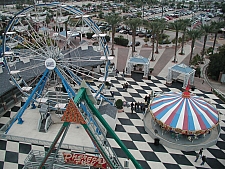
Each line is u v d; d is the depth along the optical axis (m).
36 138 28.48
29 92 37.50
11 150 26.97
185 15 113.38
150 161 26.03
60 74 31.69
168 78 42.25
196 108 29.02
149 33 75.44
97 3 143.25
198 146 27.61
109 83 41.62
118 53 58.75
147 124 31.66
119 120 32.75
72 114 16.80
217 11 120.94
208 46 66.19
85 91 18.23
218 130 30.41
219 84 43.84
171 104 29.80
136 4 131.88
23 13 32.28
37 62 42.59
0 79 36.25
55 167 22.72
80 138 28.31
